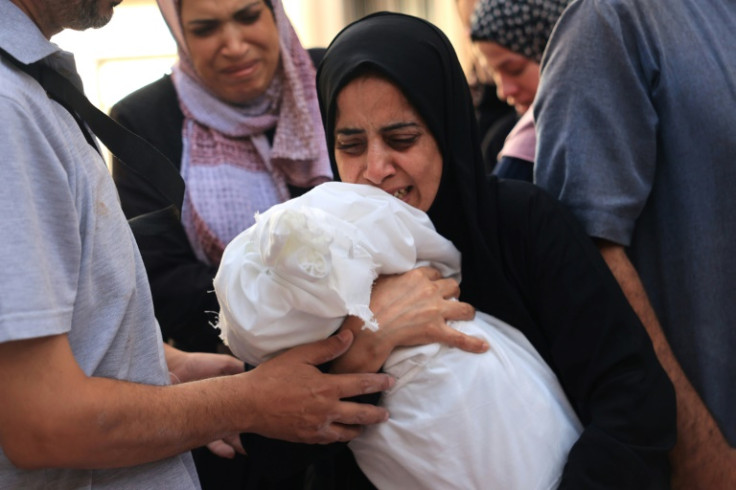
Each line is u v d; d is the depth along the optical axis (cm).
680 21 167
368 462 152
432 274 156
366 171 154
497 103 285
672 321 169
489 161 270
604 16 167
